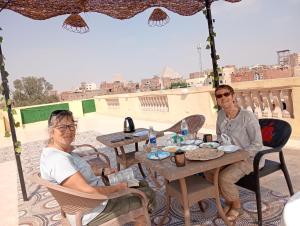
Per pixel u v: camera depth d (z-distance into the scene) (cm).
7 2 447
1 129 1739
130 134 515
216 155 281
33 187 573
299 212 115
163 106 1238
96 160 495
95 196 233
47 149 252
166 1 566
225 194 312
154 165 286
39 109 2186
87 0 500
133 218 264
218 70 566
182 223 345
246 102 779
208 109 924
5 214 457
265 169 323
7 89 476
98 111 2286
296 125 639
